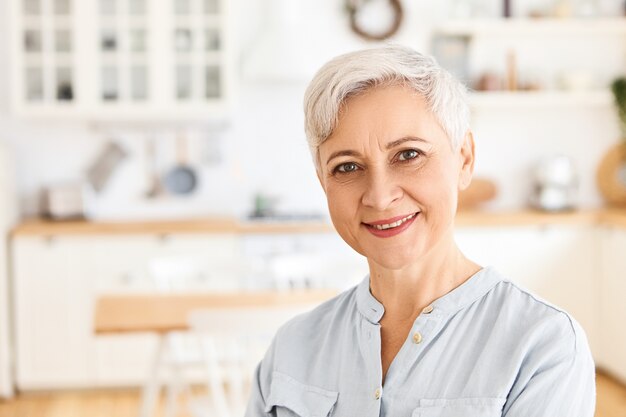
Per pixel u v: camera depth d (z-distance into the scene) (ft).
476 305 3.64
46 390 15.71
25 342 15.47
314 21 17.02
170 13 15.79
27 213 16.98
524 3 17.37
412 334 3.64
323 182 3.80
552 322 3.44
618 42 17.54
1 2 16.61
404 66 3.43
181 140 17.19
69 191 16.52
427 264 3.70
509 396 3.41
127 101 15.80
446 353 3.58
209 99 15.93
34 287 15.42
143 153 17.16
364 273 12.75
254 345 10.50
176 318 10.36
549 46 17.46
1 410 14.70
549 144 17.65
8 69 16.72
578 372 3.39
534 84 16.92
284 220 16.37
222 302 11.05
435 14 17.26
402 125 3.43
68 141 16.99
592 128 17.67
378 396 3.66
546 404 3.34
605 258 15.93
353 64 3.44
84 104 15.74
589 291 16.22
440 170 3.51
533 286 16.16
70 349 15.55
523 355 3.39
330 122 3.50
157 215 17.22
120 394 15.57
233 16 16.10
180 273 13.26
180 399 15.15
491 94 16.76
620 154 17.60
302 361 4.10
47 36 15.65
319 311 4.24
